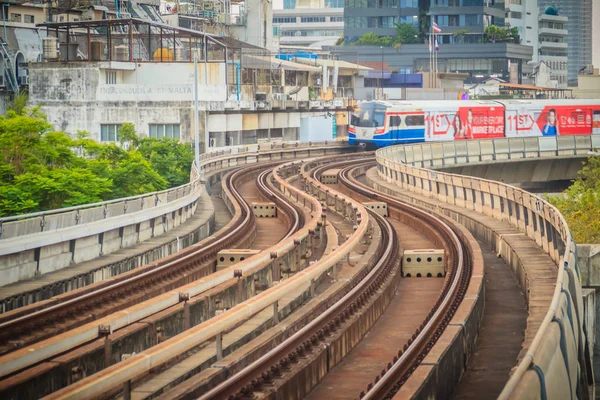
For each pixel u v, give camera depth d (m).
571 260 23.80
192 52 119.31
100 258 41.34
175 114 95.88
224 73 101.75
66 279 36.19
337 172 86.94
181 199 53.50
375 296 30.95
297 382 21.58
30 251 36.12
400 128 114.06
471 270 34.09
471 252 38.16
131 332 24.88
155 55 109.88
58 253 38.31
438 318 26.17
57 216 38.59
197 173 64.06
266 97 123.81
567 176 112.44
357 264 36.84
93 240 41.31
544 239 37.88
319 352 23.61
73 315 28.44
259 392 20.02
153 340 26.06
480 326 28.67
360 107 117.06
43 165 55.84
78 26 99.44
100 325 22.66
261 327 27.00
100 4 126.00
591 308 29.83
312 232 42.62
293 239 37.56
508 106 123.00
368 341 27.70
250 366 20.84
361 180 88.00
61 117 98.19
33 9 120.56
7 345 24.75
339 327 26.39
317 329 25.31
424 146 96.88
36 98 99.06
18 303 32.44
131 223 44.78
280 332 25.33
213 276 29.23
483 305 30.72
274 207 62.78
